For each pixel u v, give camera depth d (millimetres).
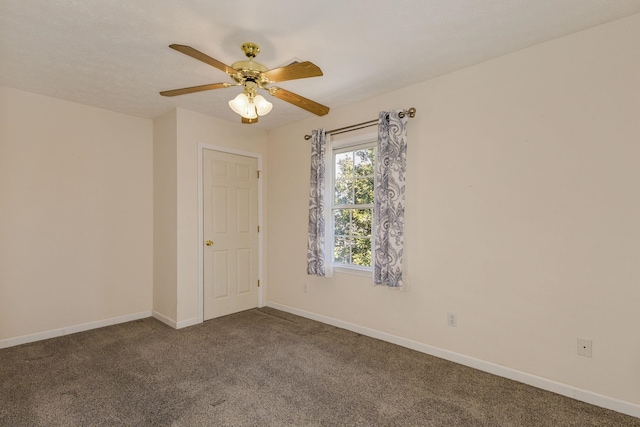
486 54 2426
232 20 1988
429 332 2850
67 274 3322
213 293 3846
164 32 2119
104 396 2156
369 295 3293
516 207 2393
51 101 3227
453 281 2705
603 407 2053
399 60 2508
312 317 3834
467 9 1896
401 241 2906
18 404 2055
